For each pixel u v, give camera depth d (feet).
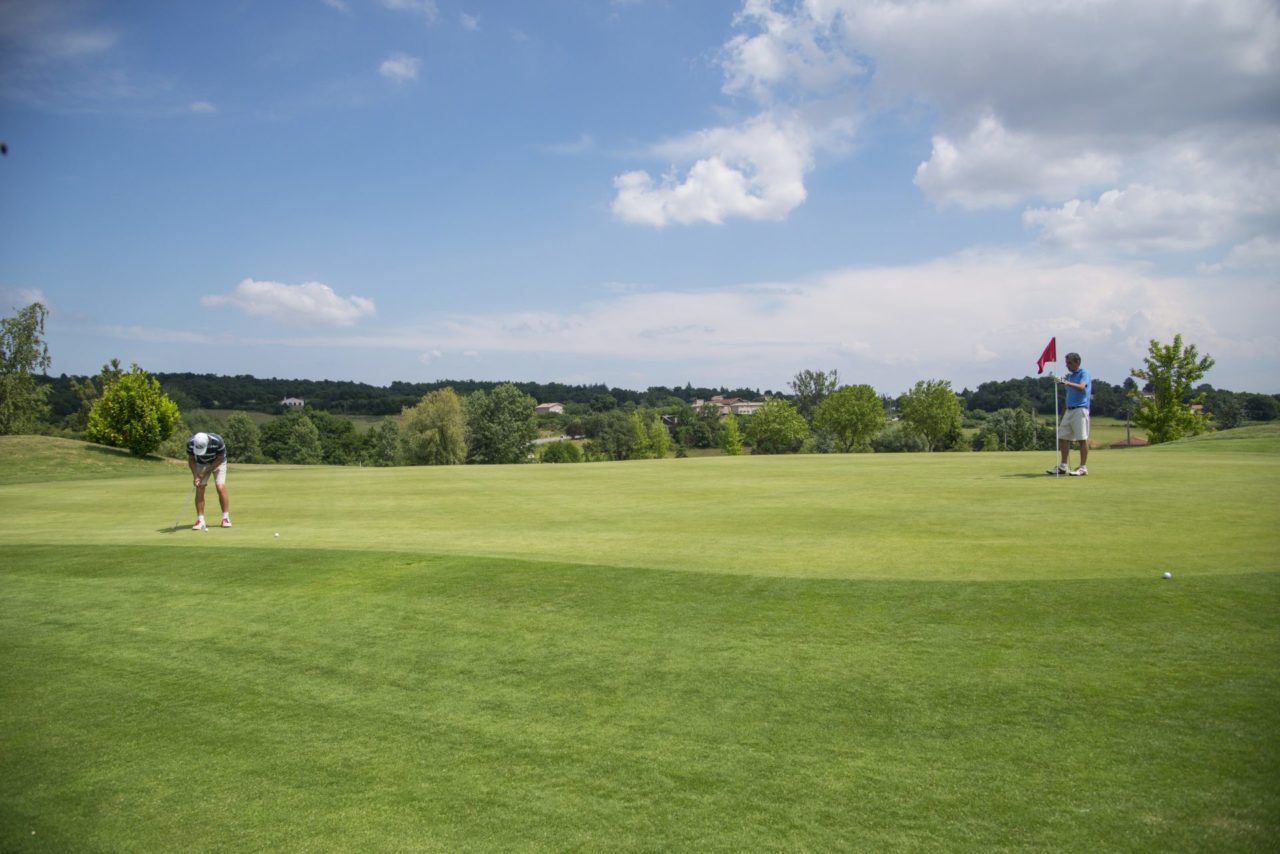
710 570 26.99
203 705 20.24
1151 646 18.99
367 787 16.06
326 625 25.14
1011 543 29.30
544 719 18.31
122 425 125.29
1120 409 357.41
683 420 552.00
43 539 39.11
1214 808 13.47
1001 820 13.66
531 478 78.18
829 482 57.82
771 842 13.55
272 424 383.45
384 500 59.26
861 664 19.49
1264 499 37.73
